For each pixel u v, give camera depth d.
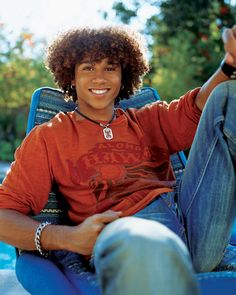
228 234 1.72
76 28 2.16
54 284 1.69
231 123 1.68
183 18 7.74
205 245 1.71
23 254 1.92
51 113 2.39
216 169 1.69
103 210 1.90
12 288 2.58
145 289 1.05
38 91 2.39
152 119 2.18
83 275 1.71
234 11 7.53
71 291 1.67
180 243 1.13
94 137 2.02
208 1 7.67
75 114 2.10
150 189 1.94
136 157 2.02
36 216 2.09
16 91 7.80
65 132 2.00
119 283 1.06
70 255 1.92
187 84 7.15
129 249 1.08
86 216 1.92
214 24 7.34
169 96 7.15
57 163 1.96
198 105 2.10
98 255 1.16
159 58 7.55
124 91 2.42
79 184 1.93
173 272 1.06
